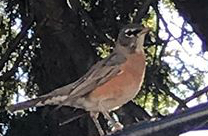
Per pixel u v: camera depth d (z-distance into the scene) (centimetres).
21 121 1312
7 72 1390
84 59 1352
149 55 1411
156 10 1354
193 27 1353
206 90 1275
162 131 653
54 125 1300
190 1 1311
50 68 1370
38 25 1370
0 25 1431
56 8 1358
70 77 1352
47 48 1375
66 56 1360
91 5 1389
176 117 646
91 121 1275
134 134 665
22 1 1400
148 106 1423
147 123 662
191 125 643
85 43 1368
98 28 1361
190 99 1275
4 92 1397
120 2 1351
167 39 1366
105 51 1399
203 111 637
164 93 1395
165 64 1391
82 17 1346
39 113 1311
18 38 1384
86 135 1294
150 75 1340
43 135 1306
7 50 1382
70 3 1342
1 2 1414
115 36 1369
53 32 1362
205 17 1315
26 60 1399
